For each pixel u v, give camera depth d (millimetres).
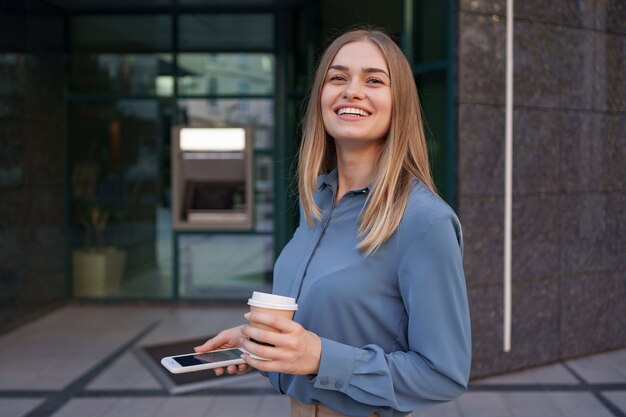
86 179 6773
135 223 6781
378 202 1154
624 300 4840
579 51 4438
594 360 4566
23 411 3662
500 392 3916
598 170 4613
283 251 1374
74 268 6789
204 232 6762
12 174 5633
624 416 3541
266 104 6680
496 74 4062
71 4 6383
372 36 1223
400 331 1151
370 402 1076
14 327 5703
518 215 4227
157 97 6668
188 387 3996
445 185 4234
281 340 994
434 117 4344
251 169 6539
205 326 5855
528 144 4242
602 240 4672
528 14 4184
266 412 3619
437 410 3641
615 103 4652
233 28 6629
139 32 6633
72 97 6684
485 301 4113
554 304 4441
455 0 3943
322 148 1321
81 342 5285
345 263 1174
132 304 6789
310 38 6207
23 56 5820
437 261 1080
